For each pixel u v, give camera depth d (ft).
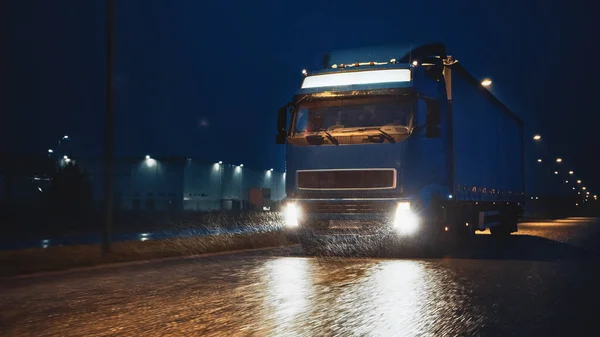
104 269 42.50
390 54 50.19
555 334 21.59
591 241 72.33
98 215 140.67
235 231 100.83
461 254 52.06
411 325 23.04
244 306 26.99
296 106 49.29
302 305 27.22
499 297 29.32
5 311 26.13
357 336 21.29
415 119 46.26
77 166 145.07
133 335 21.44
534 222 159.53
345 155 47.11
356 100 47.60
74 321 23.90
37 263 43.75
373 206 46.09
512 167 81.97
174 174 243.81
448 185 51.85
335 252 53.06
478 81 61.93
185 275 38.11
